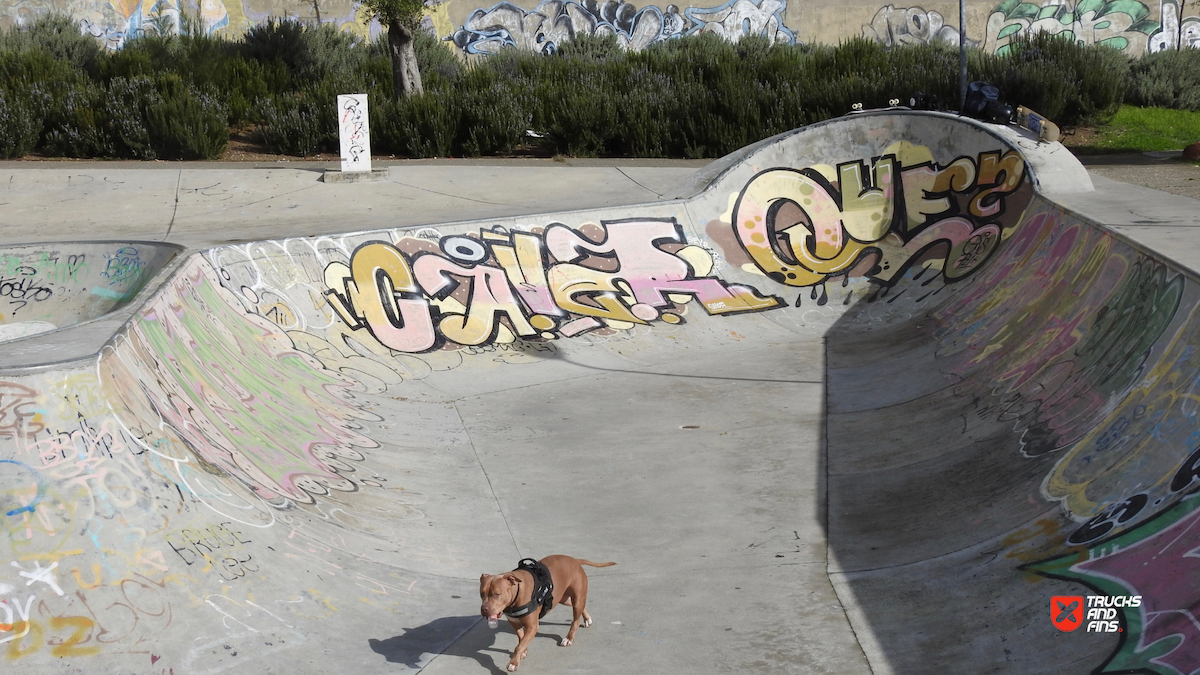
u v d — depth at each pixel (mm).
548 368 11945
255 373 9250
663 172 18094
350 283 11984
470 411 10500
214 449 6887
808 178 14945
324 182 16969
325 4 28156
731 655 5539
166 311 8414
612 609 6176
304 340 10875
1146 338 7309
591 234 13945
